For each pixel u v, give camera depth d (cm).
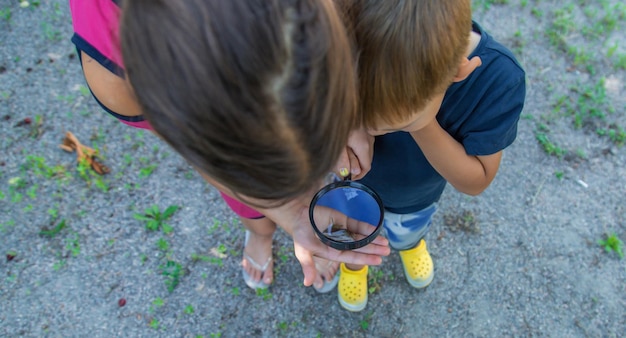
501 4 293
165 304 201
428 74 87
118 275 206
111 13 88
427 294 204
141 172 228
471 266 210
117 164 230
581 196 226
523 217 220
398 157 130
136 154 234
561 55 271
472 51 110
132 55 60
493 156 124
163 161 233
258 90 59
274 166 69
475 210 222
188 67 57
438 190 153
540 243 214
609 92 258
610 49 267
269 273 203
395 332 196
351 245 106
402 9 82
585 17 289
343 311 200
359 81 88
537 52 272
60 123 240
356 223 121
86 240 212
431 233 217
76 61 261
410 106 91
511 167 233
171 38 56
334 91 66
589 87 259
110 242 212
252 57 56
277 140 65
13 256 207
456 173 120
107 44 94
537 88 258
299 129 65
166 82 59
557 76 263
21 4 278
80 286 203
